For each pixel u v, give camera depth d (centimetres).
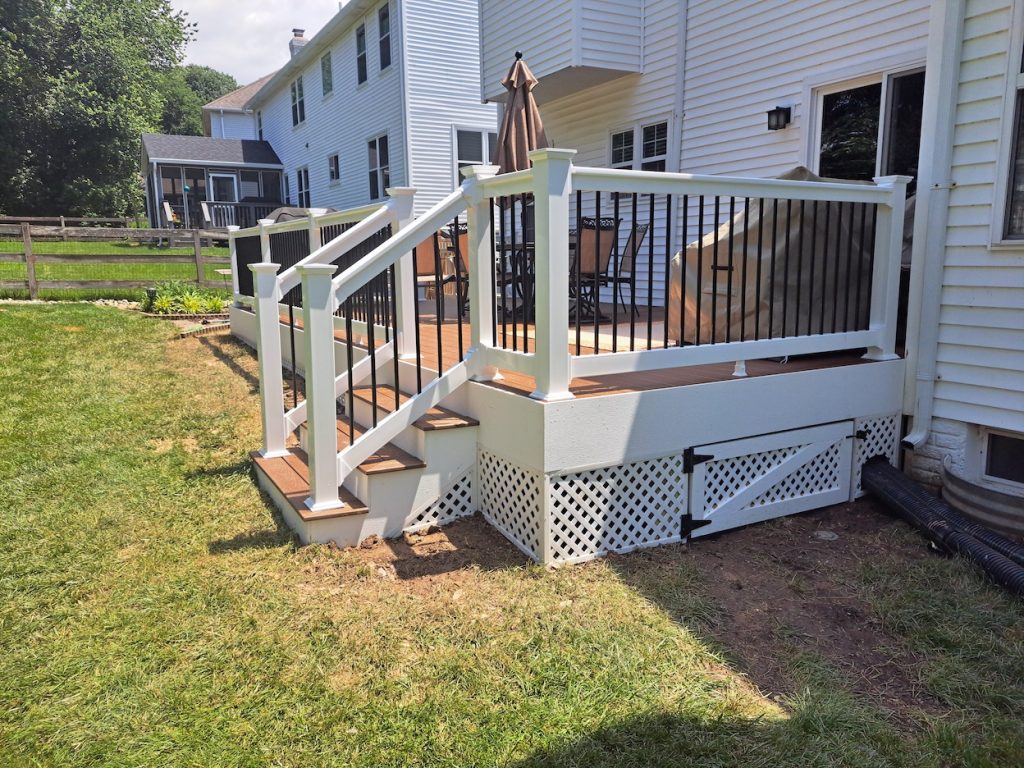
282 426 431
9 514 365
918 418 418
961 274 392
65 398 573
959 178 388
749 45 657
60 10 2733
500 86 924
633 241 322
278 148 2433
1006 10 358
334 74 1788
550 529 321
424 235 352
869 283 440
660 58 770
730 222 345
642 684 236
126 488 402
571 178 304
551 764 199
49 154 2706
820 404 390
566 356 316
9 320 848
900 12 524
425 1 1420
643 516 345
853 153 579
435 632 266
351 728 215
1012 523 341
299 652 252
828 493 402
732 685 238
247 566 315
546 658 249
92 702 226
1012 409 376
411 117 1438
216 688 233
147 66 3022
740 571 324
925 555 342
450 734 212
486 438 362
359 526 345
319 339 333
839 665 252
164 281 1158
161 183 2430
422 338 532
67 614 275
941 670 248
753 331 419
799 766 200
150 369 683
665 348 335
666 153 774
